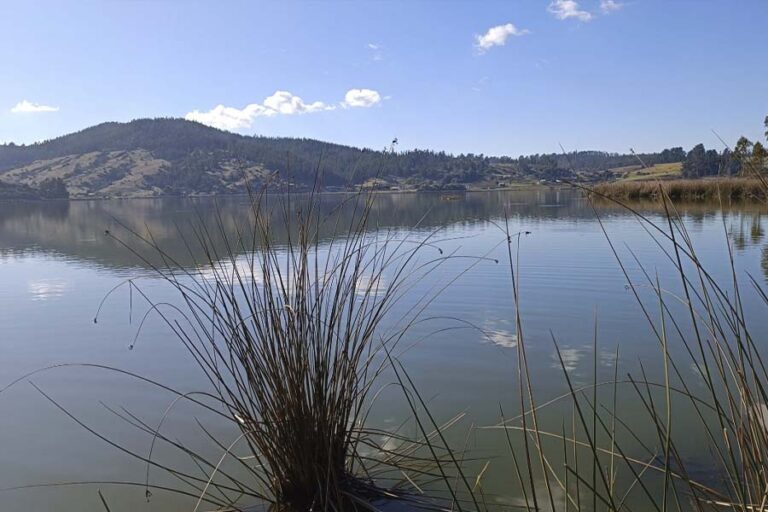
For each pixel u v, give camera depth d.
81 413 4.43
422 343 5.91
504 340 5.97
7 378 5.25
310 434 3.04
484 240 15.45
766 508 2.08
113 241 18.47
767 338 5.65
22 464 3.64
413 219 24.16
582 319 6.73
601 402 4.29
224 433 4.04
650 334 6.00
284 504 3.07
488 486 3.18
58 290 9.67
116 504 3.17
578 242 14.31
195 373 5.27
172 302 8.30
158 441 3.95
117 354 5.91
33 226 26.52
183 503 3.17
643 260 10.95
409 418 4.12
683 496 2.94
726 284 8.39
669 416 2.08
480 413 4.18
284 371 3.02
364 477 3.31
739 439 2.17
